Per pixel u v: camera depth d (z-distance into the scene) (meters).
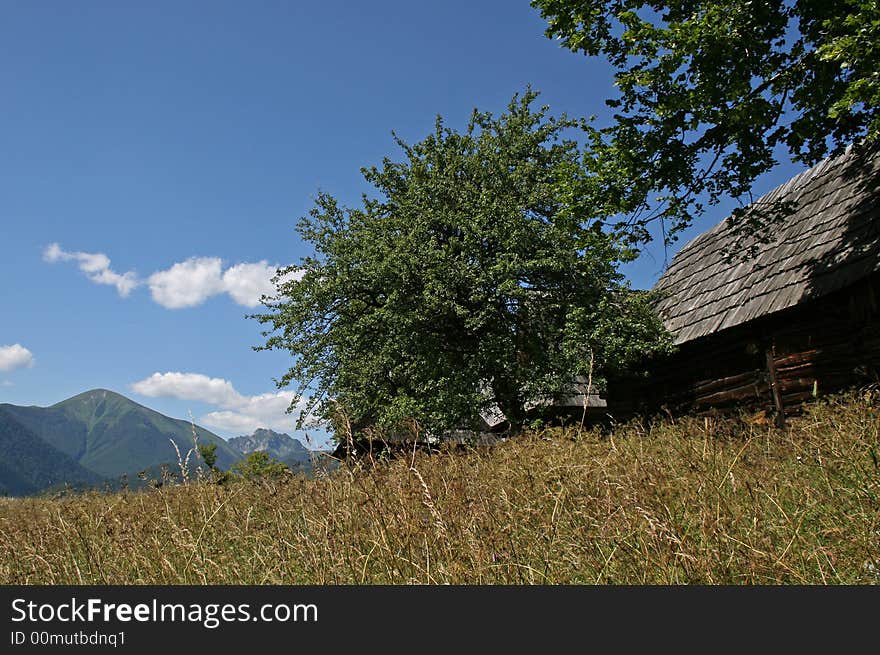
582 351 16.09
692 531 3.54
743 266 13.91
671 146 11.52
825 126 11.48
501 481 5.31
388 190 21.14
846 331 10.29
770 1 10.75
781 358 11.37
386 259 17.38
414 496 4.54
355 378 18.22
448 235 18.75
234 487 6.65
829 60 9.34
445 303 16.81
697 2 11.20
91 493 8.09
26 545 5.58
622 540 3.50
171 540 5.07
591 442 7.00
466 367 17.56
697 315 14.38
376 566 3.83
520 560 3.66
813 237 12.01
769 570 3.11
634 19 10.75
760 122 10.65
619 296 16.91
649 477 4.22
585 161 12.21
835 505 3.98
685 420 8.70
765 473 4.93
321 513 4.53
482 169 18.98
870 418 5.77
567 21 11.70
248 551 4.95
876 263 9.54
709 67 10.65
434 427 16.31
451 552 3.72
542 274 17.52
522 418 17.78
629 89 11.40
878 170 11.62
